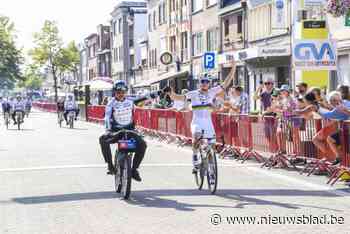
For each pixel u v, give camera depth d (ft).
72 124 115.96
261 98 57.26
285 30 104.88
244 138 52.24
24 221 27.89
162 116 79.66
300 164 48.60
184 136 70.03
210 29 146.00
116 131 35.60
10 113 127.95
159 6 195.42
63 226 26.61
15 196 35.04
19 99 112.37
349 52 82.23
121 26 258.37
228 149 55.16
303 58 53.67
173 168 47.91
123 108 35.58
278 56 104.63
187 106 68.80
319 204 31.19
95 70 328.70
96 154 60.44
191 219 27.68
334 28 85.56
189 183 39.65
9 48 293.02
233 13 130.31
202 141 37.19
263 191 35.73
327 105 43.50
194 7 158.51
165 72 187.83
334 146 39.24
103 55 307.37
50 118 174.60
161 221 27.37
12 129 111.34
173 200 32.99
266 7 113.09
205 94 37.32
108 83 169.37
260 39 116.47
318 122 41.65
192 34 159.74
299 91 49.11
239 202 32.07
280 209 29.89
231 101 59.72
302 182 39.24
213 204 31.55
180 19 169.68
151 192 35.94
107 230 25.67
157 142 77.05
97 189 37.37
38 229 26.12
